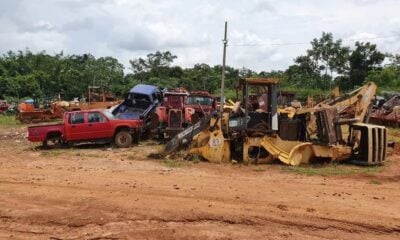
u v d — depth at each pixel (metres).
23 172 14.49
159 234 8.61
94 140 21.20
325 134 16.55
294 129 17.03
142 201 10.59
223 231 8.80
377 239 8.64
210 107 24.64
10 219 9.51
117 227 8.97
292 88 73.94
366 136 16.42
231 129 16.86
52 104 41.72
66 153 19.31
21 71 82.00
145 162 16.72
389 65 84.19
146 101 25.22
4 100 59.97
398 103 37.59
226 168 15.58
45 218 9.49
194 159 16.88
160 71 86.06
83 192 11.52
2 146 22.28
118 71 82.56
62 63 79.44
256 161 16.53
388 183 13.55
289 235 8.66
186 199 10.84
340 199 11.27
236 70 81.00
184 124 22.83
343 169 15.55
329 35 79.81
